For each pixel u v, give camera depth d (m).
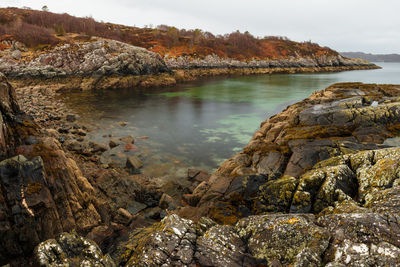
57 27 80.38
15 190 6.06
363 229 4.57
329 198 6.85
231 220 7.81
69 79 47.62
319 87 54.66
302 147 12.45
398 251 3.94
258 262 5.03
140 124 24.58
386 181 6.60
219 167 14.34
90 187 8.83
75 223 7.13
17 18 84.69
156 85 54.75
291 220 5.46
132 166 14.25
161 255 4.94
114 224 8.12
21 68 45.94
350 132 14.20
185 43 101.38
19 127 8.57
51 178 7.06
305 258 4.44
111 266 5.07
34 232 5.97
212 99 39.69
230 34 139.12
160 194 11.13
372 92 25.42
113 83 49.69
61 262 4.71
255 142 16.06
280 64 111.62
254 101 38.06
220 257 5.03
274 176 10.10
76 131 19.84
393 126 14.52
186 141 19.81
